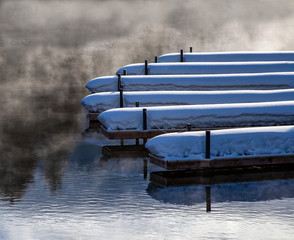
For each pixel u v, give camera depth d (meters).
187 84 46.09
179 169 30.91
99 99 43.50
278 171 30.91
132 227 23.33
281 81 46.41
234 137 31.05
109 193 27.48
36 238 22.27
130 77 46.72
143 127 37.31
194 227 23.36
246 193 27.50
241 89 46.41
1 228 23.25
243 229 23.14
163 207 25.62
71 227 23.33
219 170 30.81
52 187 28.44
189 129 31.97
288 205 25.86
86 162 33.16
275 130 31.62
